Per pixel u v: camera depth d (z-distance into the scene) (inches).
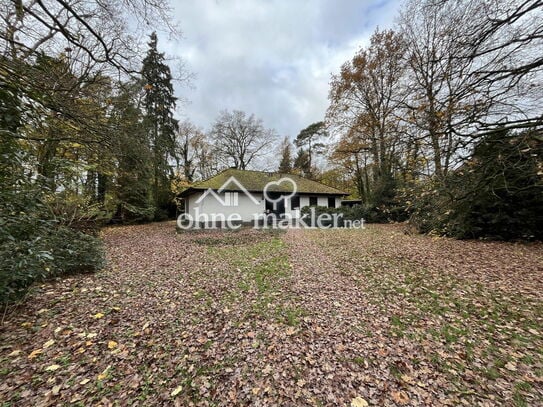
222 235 480.1
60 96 184.7
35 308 152.5
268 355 114.3
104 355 113.4
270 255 301.6
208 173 1250.6
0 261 114.9
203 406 87.4
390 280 209.0
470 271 220.5
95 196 438.0
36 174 140.6
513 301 160.9
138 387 95.5
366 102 707.4
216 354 115.0
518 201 319.0
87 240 235.0
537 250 275.7
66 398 89.7
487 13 202.8
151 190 747.4
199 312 154.9
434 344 120.8
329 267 249.8
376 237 422.9
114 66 232.4
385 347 119.3
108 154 283.1
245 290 189.9
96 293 180.2
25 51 165.3
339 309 158.9
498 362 106.6
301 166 1454.2
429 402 87.5
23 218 119.6
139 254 313.6
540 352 112.2
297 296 178.7
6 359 108.0
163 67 737.0
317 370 104.7
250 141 1250.6
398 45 453.1
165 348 119.0
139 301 169.8
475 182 250.2
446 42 230.7
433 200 288.5
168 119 796.6
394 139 270.7
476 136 223.1
